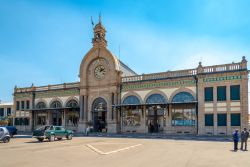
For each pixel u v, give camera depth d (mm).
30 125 53188
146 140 30484
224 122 34750
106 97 44750
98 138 34188
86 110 46500
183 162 14641
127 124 42500
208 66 36594
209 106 35844
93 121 46031
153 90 40594
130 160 15344
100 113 45938
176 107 38625
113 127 42875
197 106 36750
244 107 33656
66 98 49531
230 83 34844
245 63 34188
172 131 38438
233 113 34281
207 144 25281
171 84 39219
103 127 45438
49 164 13922
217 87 35656
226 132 34469
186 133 37406
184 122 37750
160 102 39812
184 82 38219
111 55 44781
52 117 51344
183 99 38031
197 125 36500
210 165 13727
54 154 18016
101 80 45625
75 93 48625
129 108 42625
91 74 46906
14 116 55812
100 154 18016
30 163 14219
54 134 29875
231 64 35062
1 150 20344
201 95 36469
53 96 51250
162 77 40344
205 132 35719
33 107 53375
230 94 34719
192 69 38031
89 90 46812
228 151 19812
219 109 35188
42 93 52656
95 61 46844
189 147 22609
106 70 45344
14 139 32656
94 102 46250
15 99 56219
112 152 19062
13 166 13312
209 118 35750
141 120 41188
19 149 21062
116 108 43281
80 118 46562
